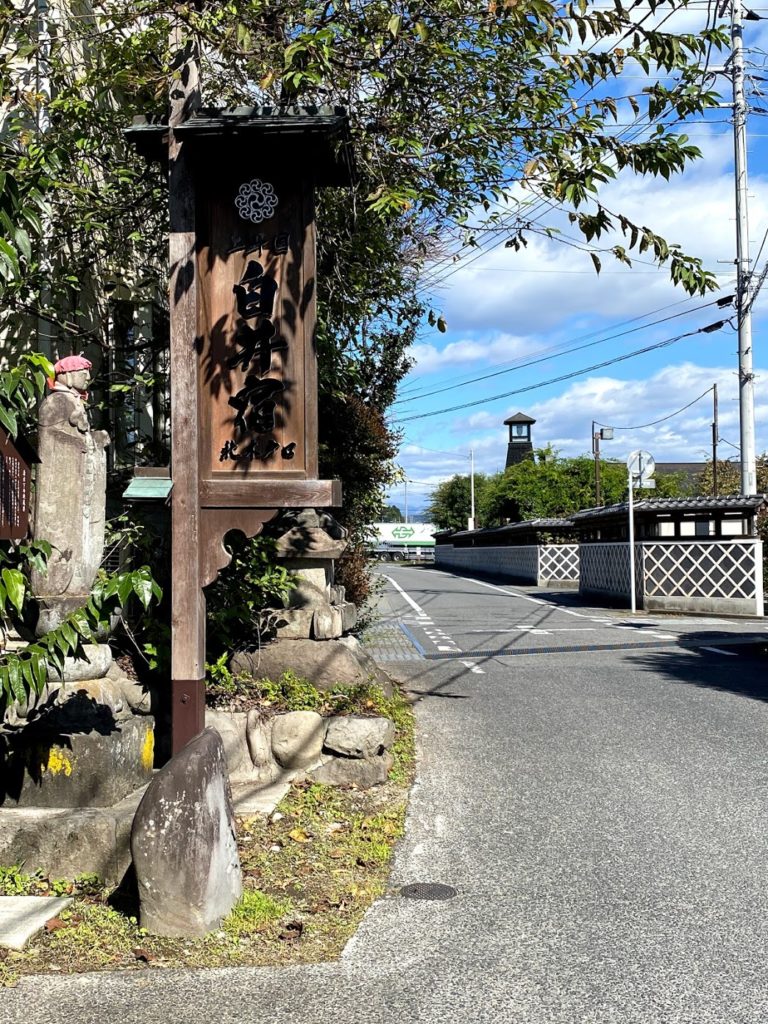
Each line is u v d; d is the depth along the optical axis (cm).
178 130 482
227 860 424
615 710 939
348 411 1180
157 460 898
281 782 623
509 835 551
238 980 367
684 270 678
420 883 474
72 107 774
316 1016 340
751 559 2031
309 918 426
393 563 6800
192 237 495
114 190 847
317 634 741
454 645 1509
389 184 803
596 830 560
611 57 688
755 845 532
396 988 361
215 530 493
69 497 531
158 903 402
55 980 367
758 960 387
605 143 725
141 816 406
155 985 363
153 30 768
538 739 806
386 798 619
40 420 537
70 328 808
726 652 1415
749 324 2098
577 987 362
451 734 827
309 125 477
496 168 838
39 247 770
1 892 448
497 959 387
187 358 491
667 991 360
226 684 692
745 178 2062
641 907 443
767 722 875
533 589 3133
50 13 833
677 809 602
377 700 728
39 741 503
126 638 639
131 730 541
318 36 638
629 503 2158
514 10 634
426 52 762
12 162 593
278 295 498
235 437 498
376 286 1020
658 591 2128
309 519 767
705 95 711
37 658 436
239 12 702
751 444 2112
